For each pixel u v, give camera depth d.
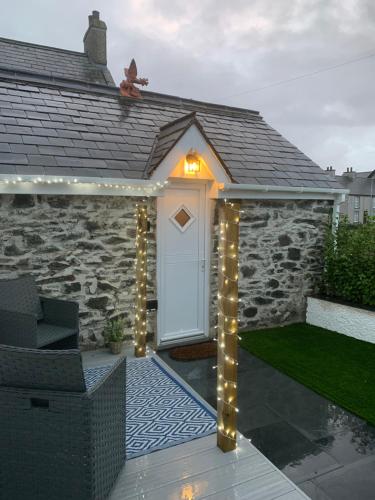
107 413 2.42
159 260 5.36
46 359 2.11
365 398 3.95
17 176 4.14
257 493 2.58
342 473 2.83
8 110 5.15
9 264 4.53
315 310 6.47
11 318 3.63
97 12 10.84
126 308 5.26
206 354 5.14
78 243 4.89
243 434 3.34
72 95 6.12
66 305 4.20
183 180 5.43
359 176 33.22
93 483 2.20
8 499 2.32
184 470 2.79
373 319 5.57
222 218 3.03
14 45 9.94
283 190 5.83
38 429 2.20
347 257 6.16
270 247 6.20
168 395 3.94
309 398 4.01
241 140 6.78
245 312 6.10
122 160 5.11
